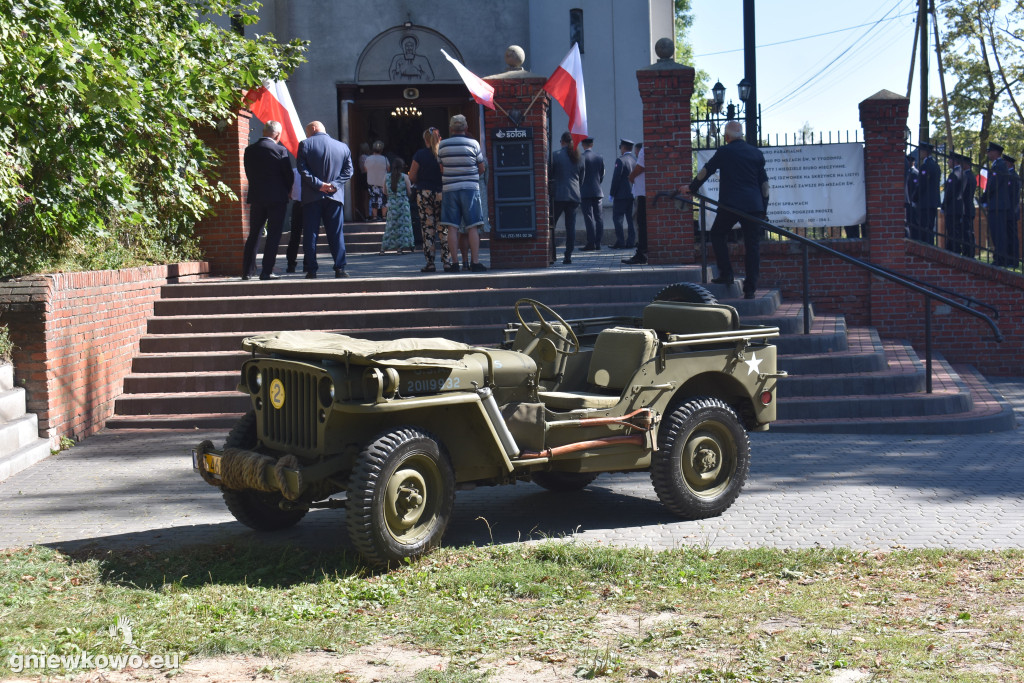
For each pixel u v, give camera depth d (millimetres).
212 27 13078
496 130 14258
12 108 8648
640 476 8430
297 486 5672
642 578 5594
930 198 15070
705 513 6992
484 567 5781
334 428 5859
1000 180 14969
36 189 9945
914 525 6664
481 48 22047
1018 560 5789
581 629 4871
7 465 8281
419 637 4793
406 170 23516
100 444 9641
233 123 14281
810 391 10562
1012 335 14484
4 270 9844
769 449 9195
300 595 5375
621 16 21078
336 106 22125
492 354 6559
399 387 5859
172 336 11484
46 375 9195
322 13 22000
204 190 13273
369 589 5402
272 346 6020
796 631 4727
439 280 12414
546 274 12453
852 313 14594
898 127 14320
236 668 4453
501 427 6270
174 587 5484
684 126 13836
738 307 12023
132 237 13133
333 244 13305
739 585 5504
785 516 6977
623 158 18328
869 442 9477
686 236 13922
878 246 14445
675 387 7012
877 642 4551
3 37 8297
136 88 9734
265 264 13273
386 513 5762
